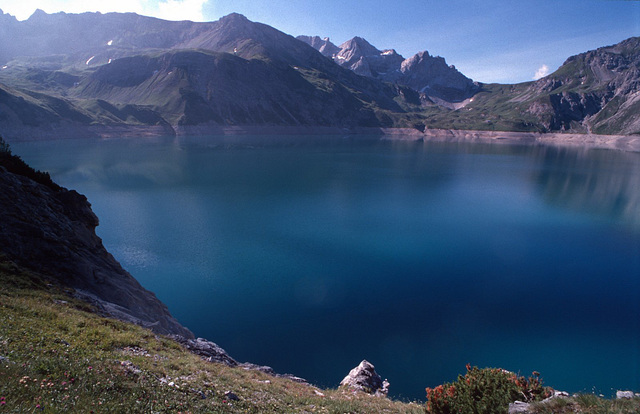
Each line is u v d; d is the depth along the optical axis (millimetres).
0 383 8359
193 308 47281
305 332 43219
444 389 14312
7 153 37719
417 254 69312
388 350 40625
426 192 127938
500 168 191125
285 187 129500
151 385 11711
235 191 120688
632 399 9773
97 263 31969
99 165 163750
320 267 61688
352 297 51812
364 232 81625
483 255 70062
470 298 53156
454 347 41688
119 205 98875
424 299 52312
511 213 102250
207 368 17359
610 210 107562
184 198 109062
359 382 26594
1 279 20188
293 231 80625
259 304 48906
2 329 12406
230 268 59812
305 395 18781
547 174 173375
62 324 15727
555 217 99000
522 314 49156
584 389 35469
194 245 69688
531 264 66375
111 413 8938
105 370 11453
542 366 38812
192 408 11133
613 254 72312
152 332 21234
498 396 12680
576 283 59125
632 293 55844
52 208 33906
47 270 25688
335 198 114562
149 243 70000
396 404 22219
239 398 14141
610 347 42219
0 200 28625
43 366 10125
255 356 38688
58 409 8078
